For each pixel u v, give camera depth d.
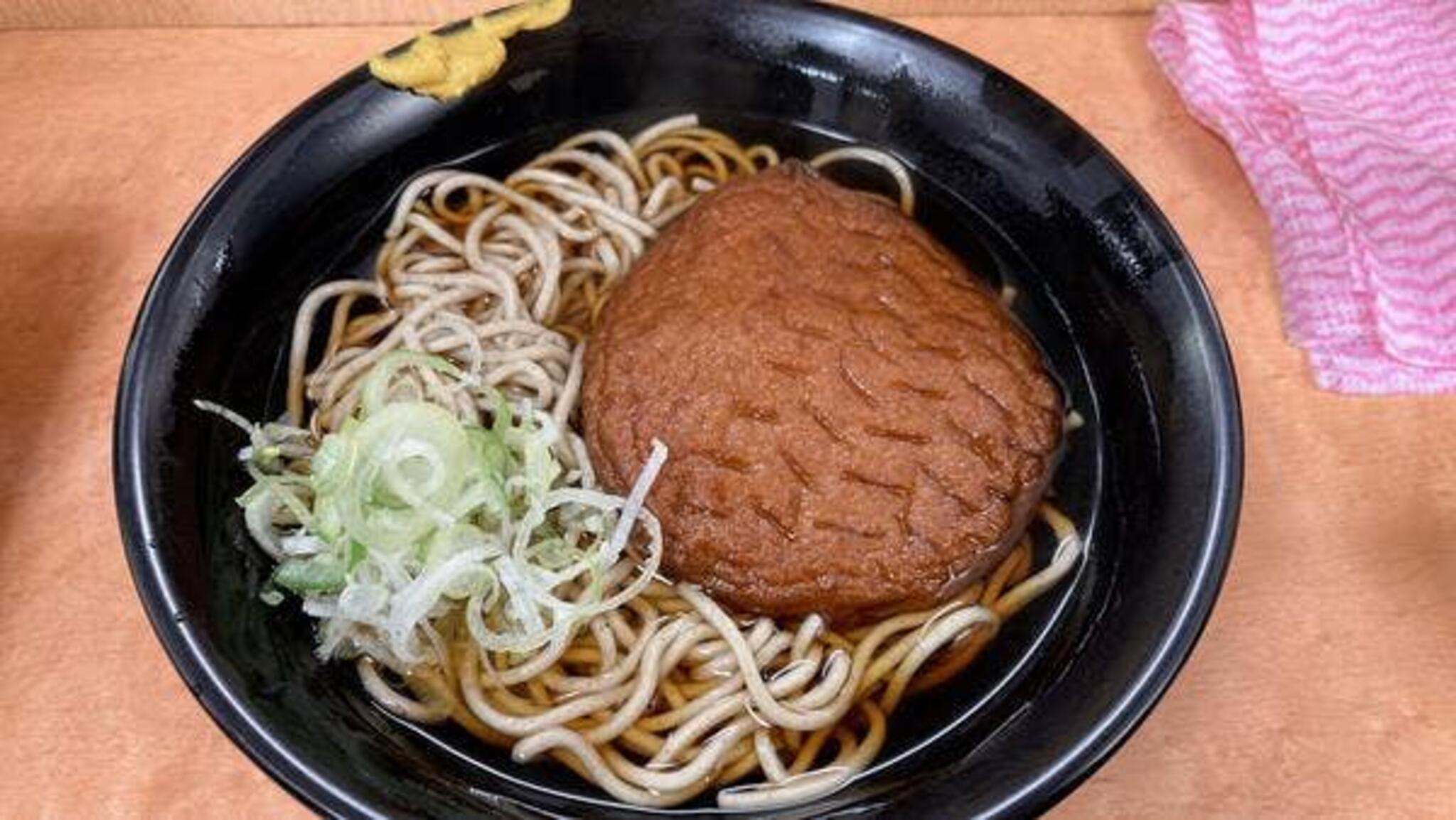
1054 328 0.24
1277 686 0.21
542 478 0.21
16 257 0.25
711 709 0.21
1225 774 0.20
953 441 0.21
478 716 0.20
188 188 0.26
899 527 0.21
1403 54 0.28
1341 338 0.25
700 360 0.21
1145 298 0.22
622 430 0.22
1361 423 0.24
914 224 0.24
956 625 0.21
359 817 0.16
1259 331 0.26
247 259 0.22
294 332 0.23
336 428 0.23
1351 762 0.20
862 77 0.25
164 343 0.20
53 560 0.22
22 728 0.20
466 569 0.20
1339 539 0.23
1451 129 0.27
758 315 0.22
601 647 0.21
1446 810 0.20
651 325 0.22
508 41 0.24
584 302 0.25
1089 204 0.23
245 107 0.28
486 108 0.25
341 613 0.20
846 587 0.21
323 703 0.19
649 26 0.25
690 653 0.21
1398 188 0.26
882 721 0.20
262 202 0.22
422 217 0.25
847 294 0.22
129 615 0.21
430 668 0.21
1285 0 0.28
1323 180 0.27
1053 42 0.30
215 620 0.18
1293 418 0.24
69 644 0.21
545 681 0.21
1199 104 0.28
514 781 0.20
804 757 0.20
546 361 0.24
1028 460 0.21
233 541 0.20
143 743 0.20
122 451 0.18
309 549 0.20
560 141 0.27
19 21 0.28
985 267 0.25
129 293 0.25
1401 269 0.25
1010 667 0.21
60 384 0.24
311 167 0.23
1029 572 0.22
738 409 0.21
